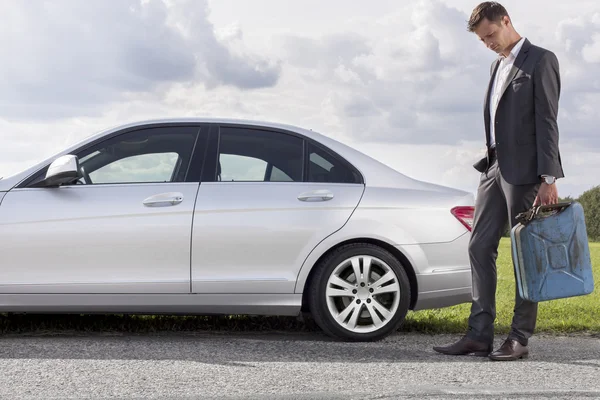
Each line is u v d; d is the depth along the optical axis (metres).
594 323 6.77
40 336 5.80
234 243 5.65
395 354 5.30
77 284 5.52
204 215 5.64
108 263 5.55
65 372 4.55
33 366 4.70
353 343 5.73
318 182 5.89
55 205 5.57
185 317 6.69
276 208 5.72
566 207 4.96
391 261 5.79
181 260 5.60
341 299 5.84
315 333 6.27
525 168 5.01
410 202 5.91
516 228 4.95
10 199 5.57
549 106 4.96
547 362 5.05
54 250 5.51
